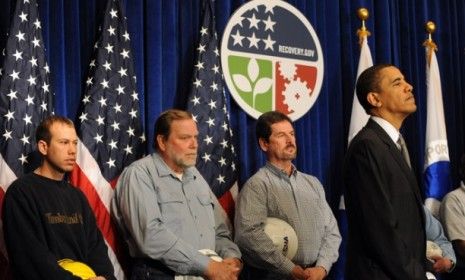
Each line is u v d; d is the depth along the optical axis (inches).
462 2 212.5
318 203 154.3
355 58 193.0
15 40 142.3
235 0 177.3
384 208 104.3
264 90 175.3
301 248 147.4
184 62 167.6
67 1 154.9
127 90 153.6
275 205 148.5
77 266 116.6
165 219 134.3
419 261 104.9
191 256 128.7
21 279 118.0
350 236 111.1
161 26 164.4
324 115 185.8
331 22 190.9
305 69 182.2
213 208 145.4
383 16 197.0
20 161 137.7
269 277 143.7
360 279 107.0
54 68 150.9
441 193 190.1
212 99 164.1
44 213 120.8
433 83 195.3
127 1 161.2
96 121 148.3
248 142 173.9
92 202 143.4
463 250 173.0
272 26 178.9
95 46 153.0
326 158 184.7
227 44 171.8
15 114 139.1
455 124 205.9
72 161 129.0
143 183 134.3
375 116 117.4
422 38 204.4
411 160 196.5
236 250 141.6
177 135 138.6
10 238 118.6
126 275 144.5
